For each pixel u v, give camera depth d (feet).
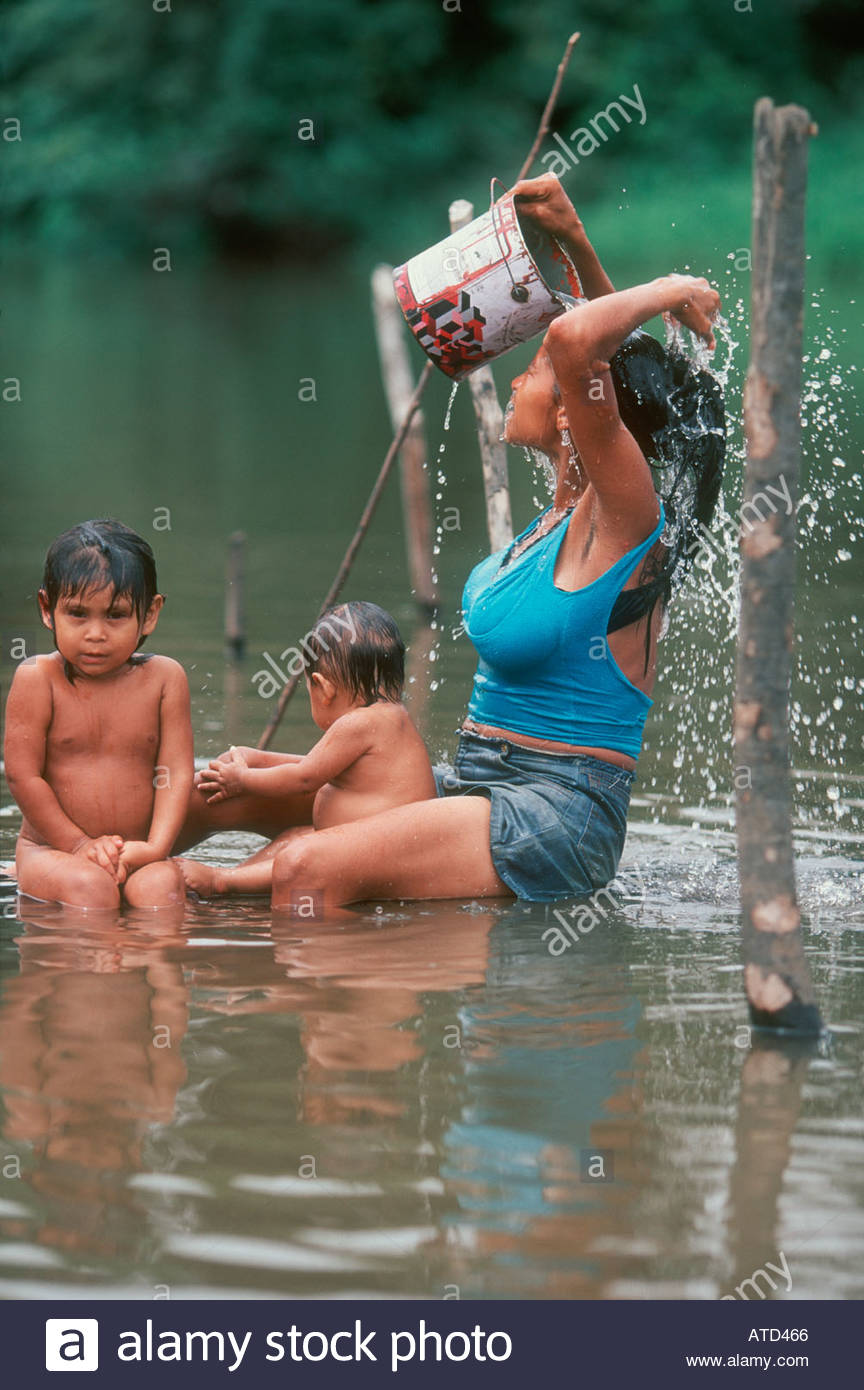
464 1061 21.97
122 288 240.94
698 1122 20.12
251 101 262.06
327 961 26.45
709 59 255.09
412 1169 18.83
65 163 265.54
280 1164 18.92
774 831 23.36
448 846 30.50
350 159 261.24
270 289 244.42
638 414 31.01
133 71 266.98
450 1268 17.02
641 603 31.04
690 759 42.27
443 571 71.41
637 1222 17.81
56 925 28.55
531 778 31.68
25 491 90.53
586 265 33.14
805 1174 18.83
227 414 128.88
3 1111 20.17
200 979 25.38
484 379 39.17
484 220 31.32
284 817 33.30
